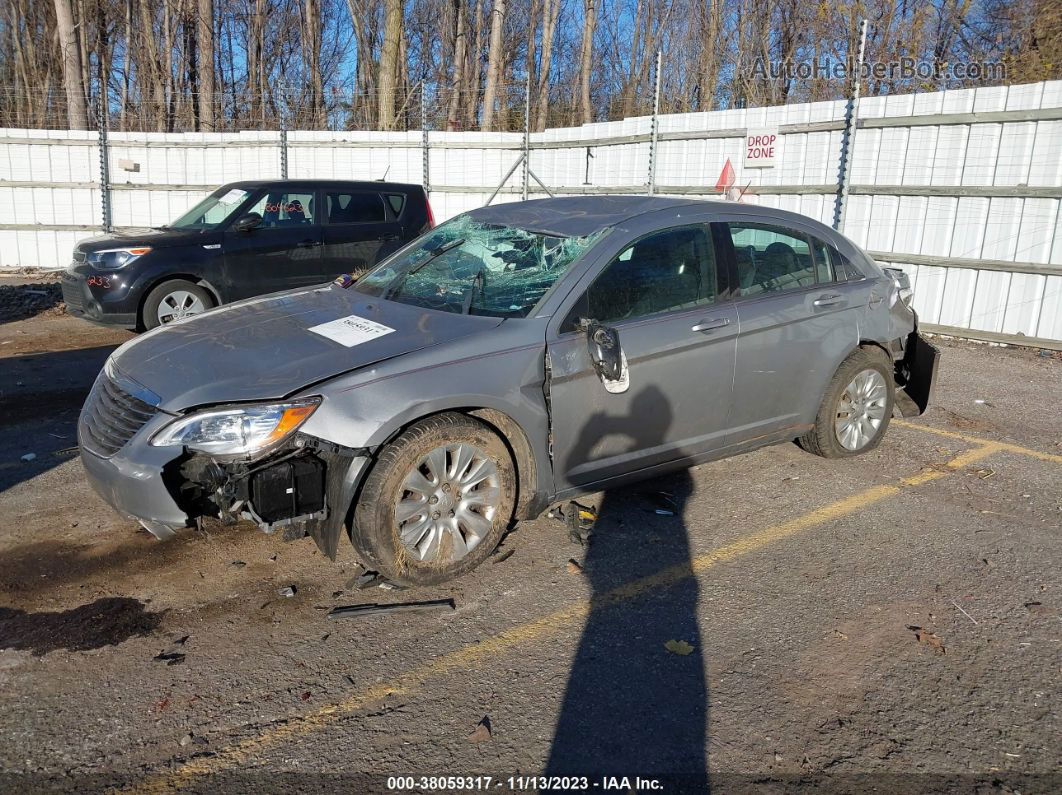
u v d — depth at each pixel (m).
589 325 4.07
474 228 5.02
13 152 15.46
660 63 12.44
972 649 3.45
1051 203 8.80
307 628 3.58
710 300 4.64
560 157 14.55
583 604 3.79
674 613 3.72
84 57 25.33
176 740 2.89
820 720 3.01
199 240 9.08
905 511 4.83
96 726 2.96
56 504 4.80
